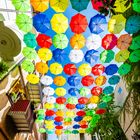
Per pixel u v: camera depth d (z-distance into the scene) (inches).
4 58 260.4
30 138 380.8
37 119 324.2
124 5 163.9
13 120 256.5
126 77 265.1
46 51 202.7
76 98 270.1
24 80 328.2
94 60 209.0
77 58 202.7
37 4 160.7
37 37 189.5
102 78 239.0
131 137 279.0
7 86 246.8
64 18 170.1
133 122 273.3
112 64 221.0
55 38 186.7
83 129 369.1
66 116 320.5
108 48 196.2
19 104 270.5
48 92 257.3
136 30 179.3
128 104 288.5
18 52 252.1
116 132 336.2
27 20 172.7
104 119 353.7
